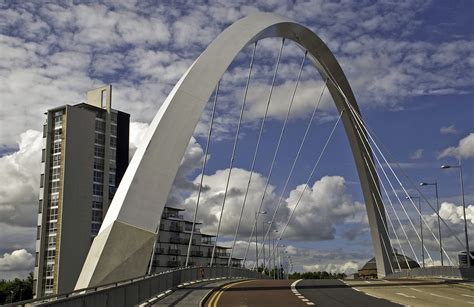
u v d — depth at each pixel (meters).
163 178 34.69
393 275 68.12
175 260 112.19
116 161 102.38
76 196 91.44
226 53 43.41
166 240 111.94
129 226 31.81
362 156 71.31
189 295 26.56
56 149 92.62
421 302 22.55
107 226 32.22
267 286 35.03
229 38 45.47
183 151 36.28
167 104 38.22
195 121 37.91
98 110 100.69
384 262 71.56
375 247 72.88
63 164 90.75
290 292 29.30
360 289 31.36
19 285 122.56
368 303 22.25
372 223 72.81
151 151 35.22
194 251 118.44
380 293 28.02
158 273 26.20
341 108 69.56
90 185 94.06
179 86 39.19
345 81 65.94
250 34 47.72
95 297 14.51
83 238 91.31
